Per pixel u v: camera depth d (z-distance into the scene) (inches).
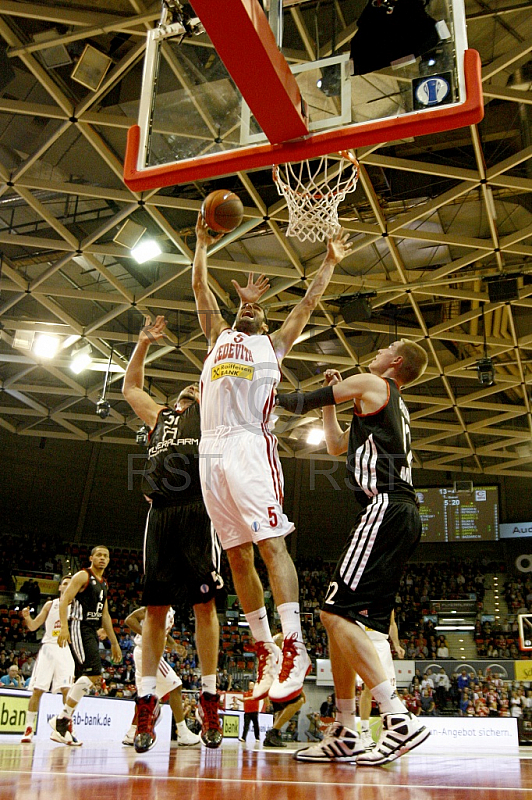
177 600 143.9
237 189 523.5
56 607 308.0
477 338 662.5
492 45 413.4
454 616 987.9
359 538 115.0
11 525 1018.7
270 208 506.9
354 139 133.8
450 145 486.9
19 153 492.4
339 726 120.7
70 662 304.8
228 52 119.2
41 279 589.0
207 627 154.3
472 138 446.6
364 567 112.5
